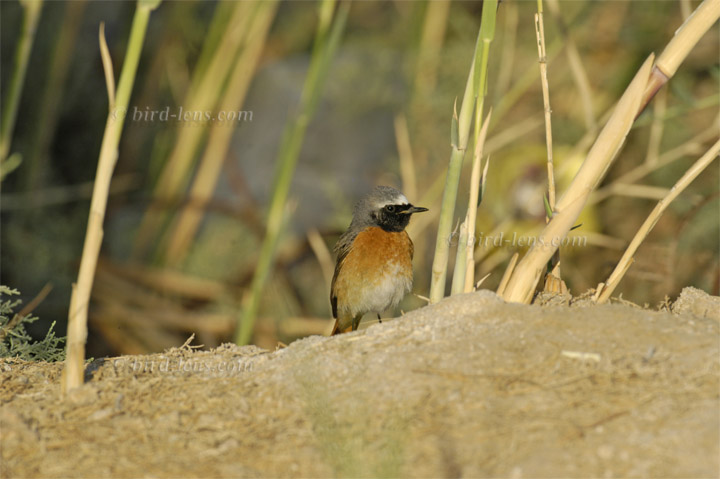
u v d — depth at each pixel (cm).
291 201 1053
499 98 1327
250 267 1371
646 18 1480
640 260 1295
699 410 535
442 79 1487
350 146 1608
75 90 1571
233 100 1361
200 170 1371
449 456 517
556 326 645
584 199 687
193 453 552
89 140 1580
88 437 578
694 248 1377
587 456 504
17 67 982
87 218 1471
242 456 544
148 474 527
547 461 502
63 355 813
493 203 1386
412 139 1468
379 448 526
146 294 1362
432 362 622
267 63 1744
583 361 600
